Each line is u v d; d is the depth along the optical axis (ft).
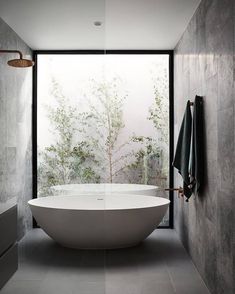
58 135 7.05
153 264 12.23
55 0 6.72
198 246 11.74
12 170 6.54
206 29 10.68
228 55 8.38
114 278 10.96
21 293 6.66
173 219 17.02
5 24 6.31
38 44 6.77
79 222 8.49
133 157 17.12
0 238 6.31
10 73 6.45
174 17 12.81
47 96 6.97
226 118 8.59
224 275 8.79
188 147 12.51
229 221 8.39
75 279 7.07
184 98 14.37
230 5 8.18
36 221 6.90
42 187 6.98
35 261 6.86
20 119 6.66
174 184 16.72
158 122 17.16
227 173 8.52
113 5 11.71
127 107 17.13
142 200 15.98
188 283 10.69
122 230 12.93
